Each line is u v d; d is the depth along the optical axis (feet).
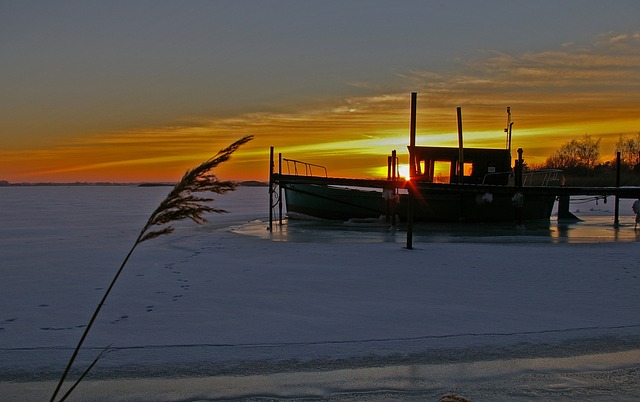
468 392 16.46
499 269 37.14
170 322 23.93
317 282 32.32
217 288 30.66
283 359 19.36
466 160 80.79
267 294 29.09
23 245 52.39
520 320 24.25
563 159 277.23
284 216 98.12
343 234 63.46
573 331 22.65
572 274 35.35
